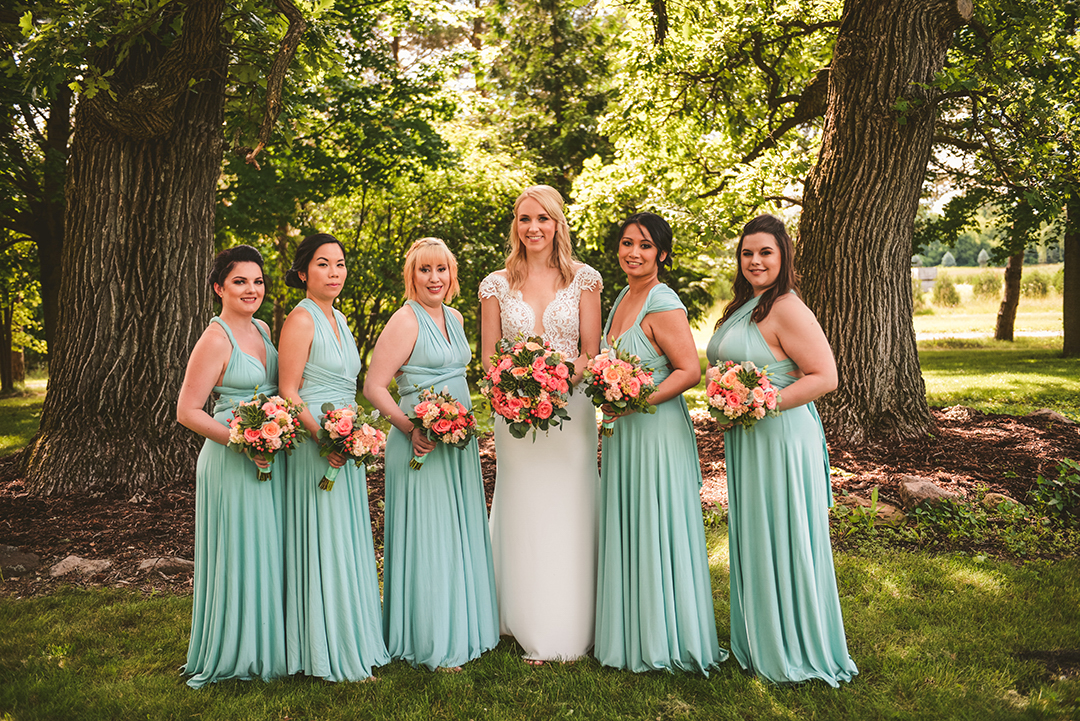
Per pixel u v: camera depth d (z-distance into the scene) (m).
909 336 6.62
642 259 3.13
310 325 3.03
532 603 3.20
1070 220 13.63
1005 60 6.84
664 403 3.08
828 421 6.59
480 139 17.42
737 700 2.82
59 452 5.55
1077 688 2.84
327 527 2.95
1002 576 3.97
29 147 11.48
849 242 6.54
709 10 10.87
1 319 19.16
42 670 3.15
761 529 2.94
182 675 3.06
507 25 18.03
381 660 3.07
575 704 2.81
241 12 5.37
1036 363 14.55
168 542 4.63
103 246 5.63
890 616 3.53
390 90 12.97
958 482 5.38
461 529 3.18
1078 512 4.86
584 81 17.47
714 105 11.89
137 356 5.64
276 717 2.73
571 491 3.21
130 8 4.84
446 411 3.01
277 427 2.77
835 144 6.64
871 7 6.32
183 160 5.75
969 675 2.96
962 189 14.53
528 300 3.28
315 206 16.48
